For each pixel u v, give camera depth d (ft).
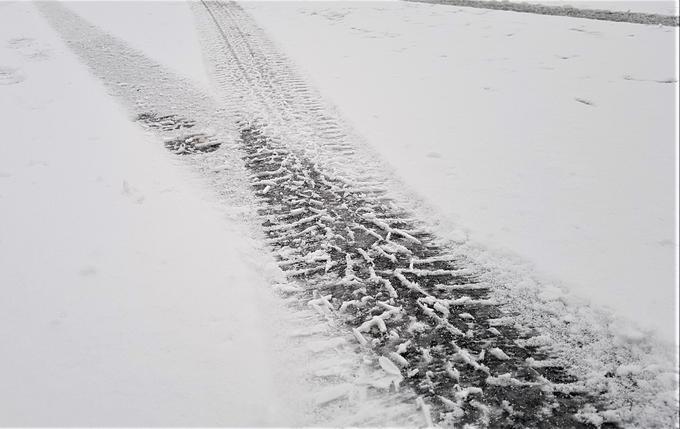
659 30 34.73
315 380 9.37
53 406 8.65
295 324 10.73
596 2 46.06
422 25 39.14
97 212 14.66
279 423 8.47
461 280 11.80
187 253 12.83
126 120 21.74
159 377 9.21
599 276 11.38
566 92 23.58
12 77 27.48
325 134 20.08
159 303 11.07
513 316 10.66
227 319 10.61
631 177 15.70
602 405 8.64
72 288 11.54
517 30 36.19
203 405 8.70
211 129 20.85
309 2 49.44
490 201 14.67
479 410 8.64
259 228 14.15
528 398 8.82
